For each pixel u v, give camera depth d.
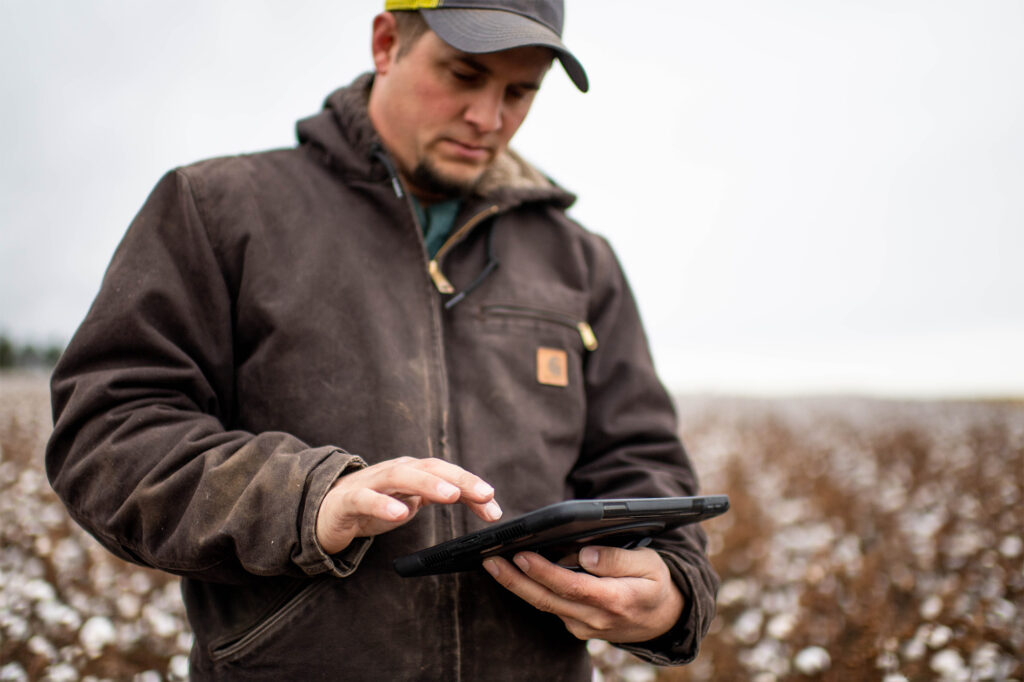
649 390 1.85
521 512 1.51
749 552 4.95
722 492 6.62
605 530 1.28
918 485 7.64
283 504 1.19
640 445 1.79
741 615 4.05
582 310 1.78
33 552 4.26
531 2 1.60
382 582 1.39
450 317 1.61
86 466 1.30
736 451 9.87
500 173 1.79
